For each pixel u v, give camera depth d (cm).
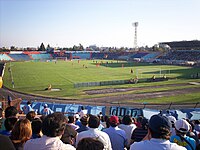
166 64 12138
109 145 622
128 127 907
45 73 8456
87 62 14575
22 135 509
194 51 14062
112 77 7231
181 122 596
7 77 7412
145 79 6259
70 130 711
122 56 19075
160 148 420
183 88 5241
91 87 5500
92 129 629
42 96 4556
